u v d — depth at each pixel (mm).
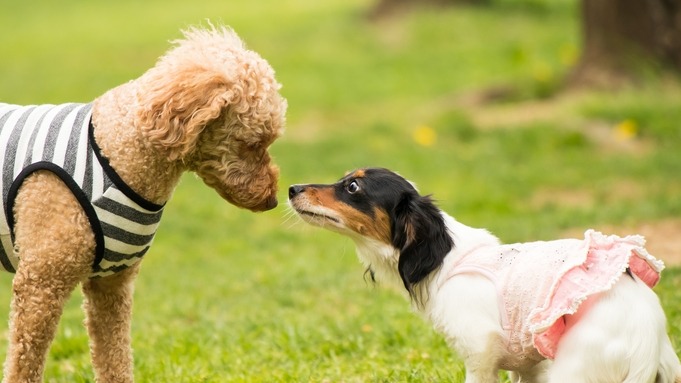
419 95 22062
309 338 8164
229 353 7906
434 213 6008
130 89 5711
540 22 28828
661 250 9852
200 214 14539
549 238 10898
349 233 6250
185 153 5469
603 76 18594
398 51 26797
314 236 13148
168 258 12492
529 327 5348
